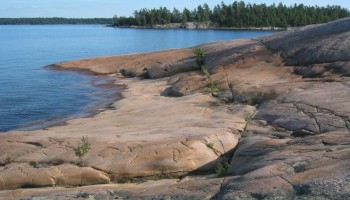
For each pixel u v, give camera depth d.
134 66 43.00
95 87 37.09
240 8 168.00
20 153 16.75
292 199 8.47
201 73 31.97
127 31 167.12
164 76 36.88
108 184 14.72
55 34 149.88
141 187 11.88
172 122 20.70
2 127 25.44
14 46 89.38
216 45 39.84
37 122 26.41
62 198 10.10
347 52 26.09
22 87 38.16
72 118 26.67
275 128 17.45
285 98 20.89
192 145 16.02
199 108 23.20
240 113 20.95
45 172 15.17
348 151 11.05
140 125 20.94
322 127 16.25
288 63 28.52
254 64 29.95
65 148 16.78
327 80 23.30
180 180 14.66
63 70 47.62
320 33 30.52
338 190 8.38
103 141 17.02
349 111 17.17
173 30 165.75
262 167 11.41
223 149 16.30
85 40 110.38
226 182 10.36
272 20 155.75
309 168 10.24
